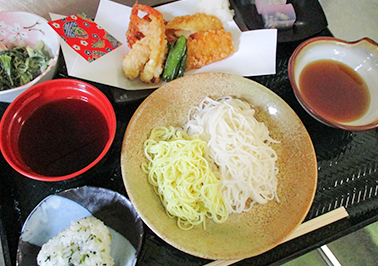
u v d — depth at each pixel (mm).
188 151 348
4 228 308
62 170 310
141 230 299
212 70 427
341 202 354
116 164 351
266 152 371
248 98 392
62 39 388
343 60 434
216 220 330
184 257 308
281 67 442
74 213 309
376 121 353
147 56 399
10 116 312
